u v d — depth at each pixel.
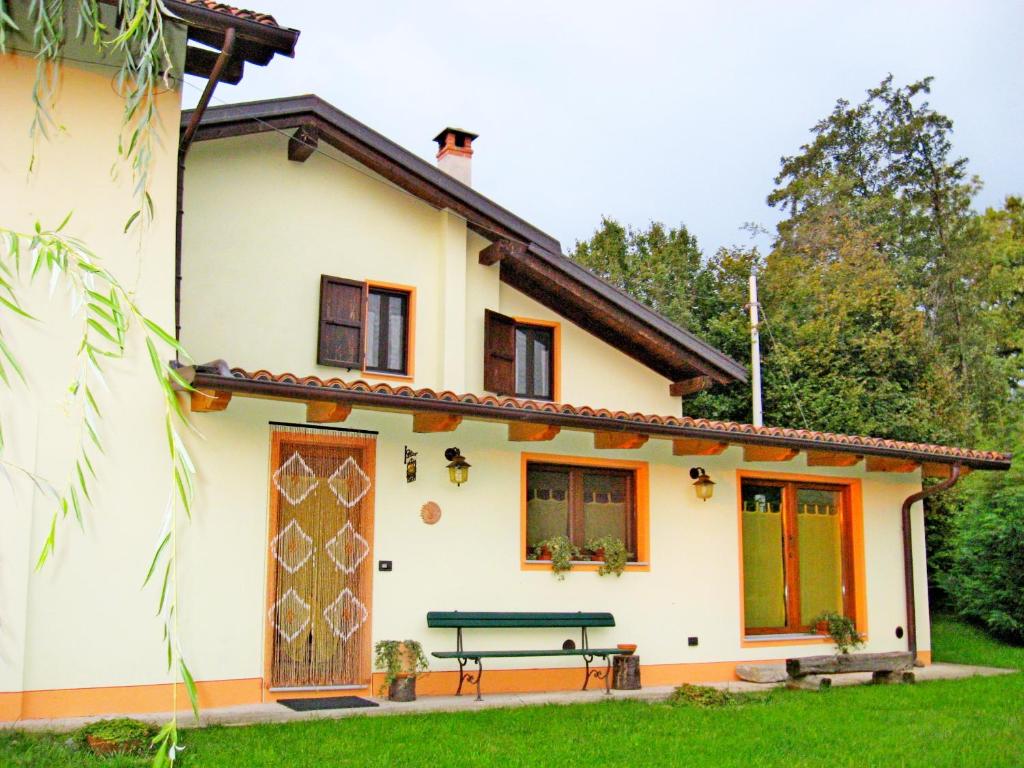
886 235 29.67
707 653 11.95
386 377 11.53
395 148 11.45
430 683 10.05
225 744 7.30
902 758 7.86
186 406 8.92
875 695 10.92
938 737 8.66
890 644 13.48
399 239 11.88
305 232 11.23
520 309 13.15
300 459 9.68
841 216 28.22
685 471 12.21
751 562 12.83
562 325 13.42
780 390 19.77
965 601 16.50
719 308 22.92
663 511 11.95
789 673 11.12
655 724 8.89
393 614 9.92
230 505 9.05
